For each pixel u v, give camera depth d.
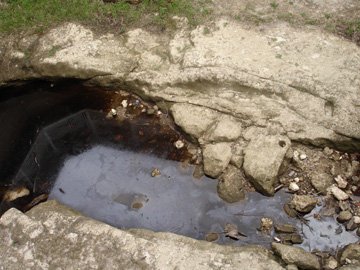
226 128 2.67
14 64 3.30
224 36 3.10
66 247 2.03
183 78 2.90
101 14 3.42
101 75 3.13
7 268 1.98
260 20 3.20
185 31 3.22
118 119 3.07
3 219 2.18
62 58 3.18
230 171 2.55
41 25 3.42
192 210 2.46
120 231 2.06
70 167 2.83
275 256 2.07
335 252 2.17
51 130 3.09
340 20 3.15
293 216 2.36
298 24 3.15
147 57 3.11
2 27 3.44
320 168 2.54
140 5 3.47
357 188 2.42
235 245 2.25
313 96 2.67
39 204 2.45
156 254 1.96
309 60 2.86
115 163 2.80
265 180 2.39
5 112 3.29
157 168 2.71
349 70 2.77
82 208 2.58
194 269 1.89
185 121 2.77
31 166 2.89
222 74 2.82
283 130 2.59
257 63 2.87
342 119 2.55
